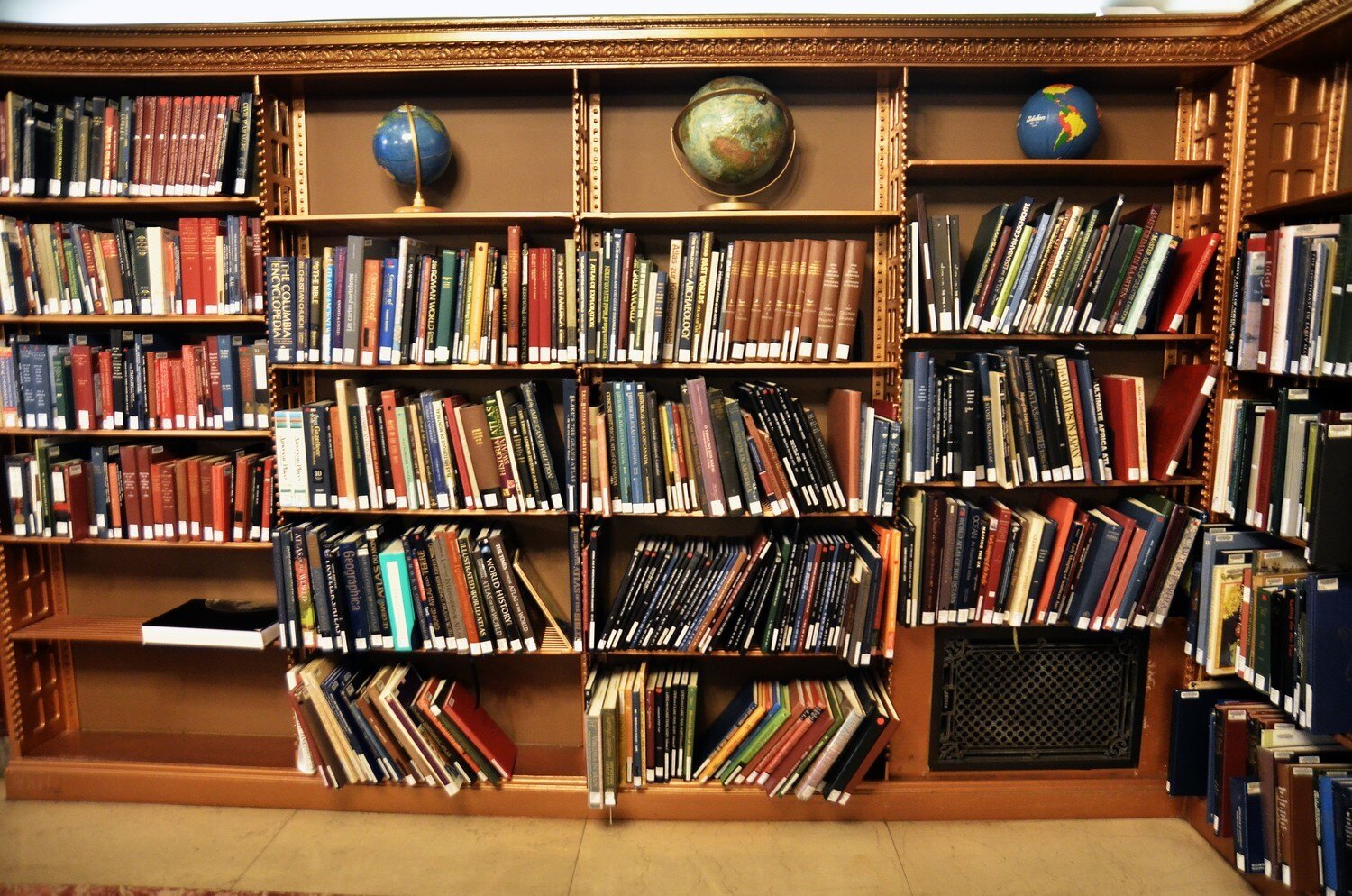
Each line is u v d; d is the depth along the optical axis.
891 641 2.18
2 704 2.61
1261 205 2.10
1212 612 2.09
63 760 2.41
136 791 2.39
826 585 2.18
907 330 2.14
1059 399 2.13
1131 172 2.19
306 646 2.26
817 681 2.41
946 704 2.37
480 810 2.34
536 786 2.33
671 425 2.15
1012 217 2.11
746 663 2.52
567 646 2.27
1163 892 2.02
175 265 2.22
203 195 2.17
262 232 2.20
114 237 2.21
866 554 2.16
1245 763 2.07
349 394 2.35
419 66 2.11
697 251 2.12
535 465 2.18
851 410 2.11
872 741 2.17
